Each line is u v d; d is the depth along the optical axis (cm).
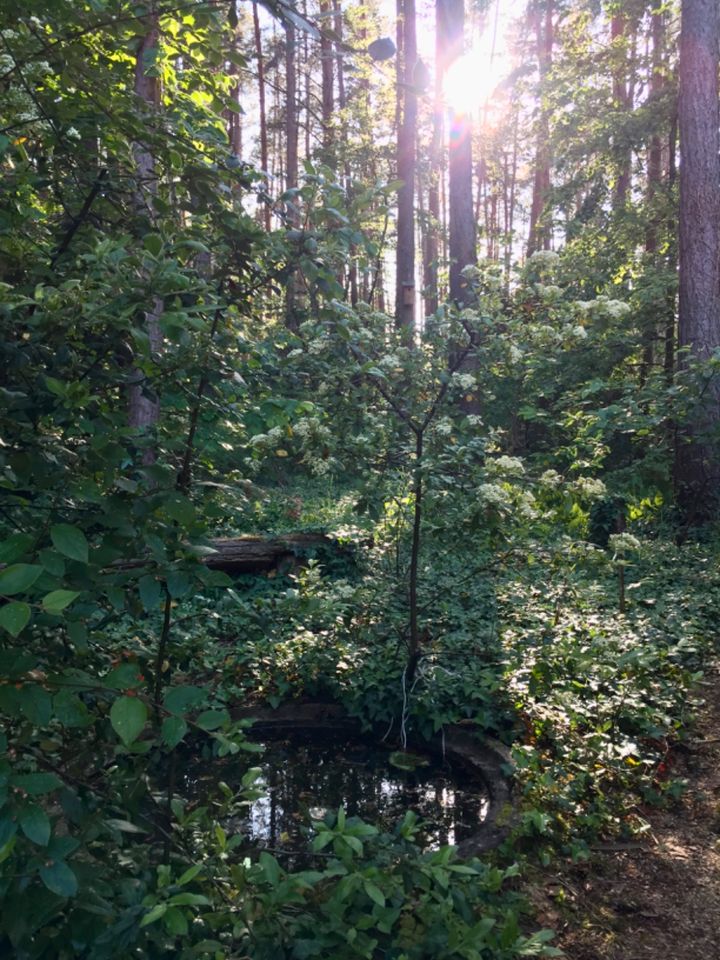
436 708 504
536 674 507
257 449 415
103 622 275
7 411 237
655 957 311
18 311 252
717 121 1012
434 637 548
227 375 287
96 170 327
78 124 314
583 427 848
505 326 483
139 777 247
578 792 415
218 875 240
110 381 270
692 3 995
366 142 1786
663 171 1631
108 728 255
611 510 881
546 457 848
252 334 373
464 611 626
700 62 997
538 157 1823
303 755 502
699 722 510
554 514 477
